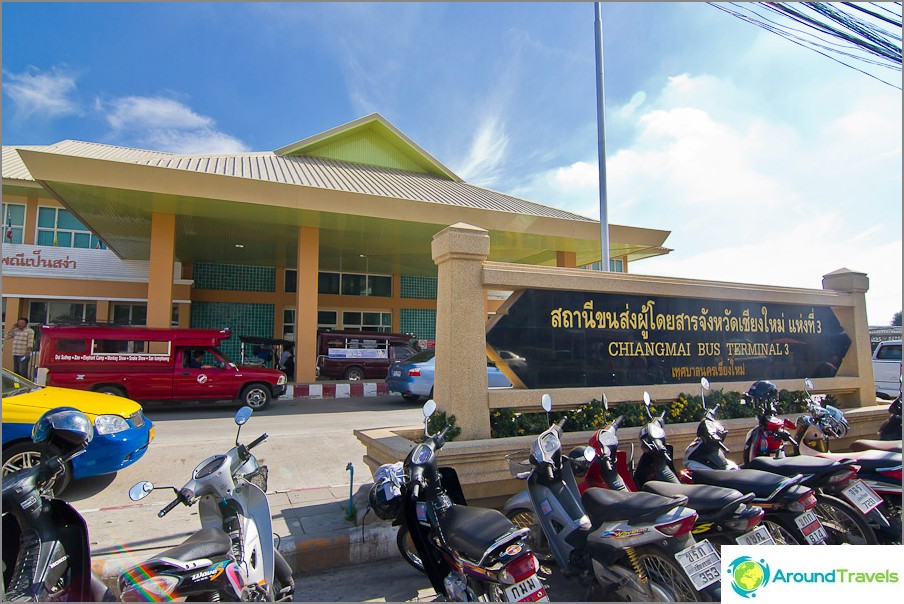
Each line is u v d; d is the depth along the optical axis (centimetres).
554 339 577
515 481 500
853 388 779
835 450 717
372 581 407
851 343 804
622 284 613
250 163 1580
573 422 553
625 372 614
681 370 653
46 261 1816
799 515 372
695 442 453
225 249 1839
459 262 527
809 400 537
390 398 1484
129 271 1917
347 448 771
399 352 1778
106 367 1110
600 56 1137
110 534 444
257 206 1278
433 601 369
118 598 365
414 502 350
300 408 1270
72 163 1084
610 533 324
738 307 708
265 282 2166
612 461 411
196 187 1188
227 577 265
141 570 248
